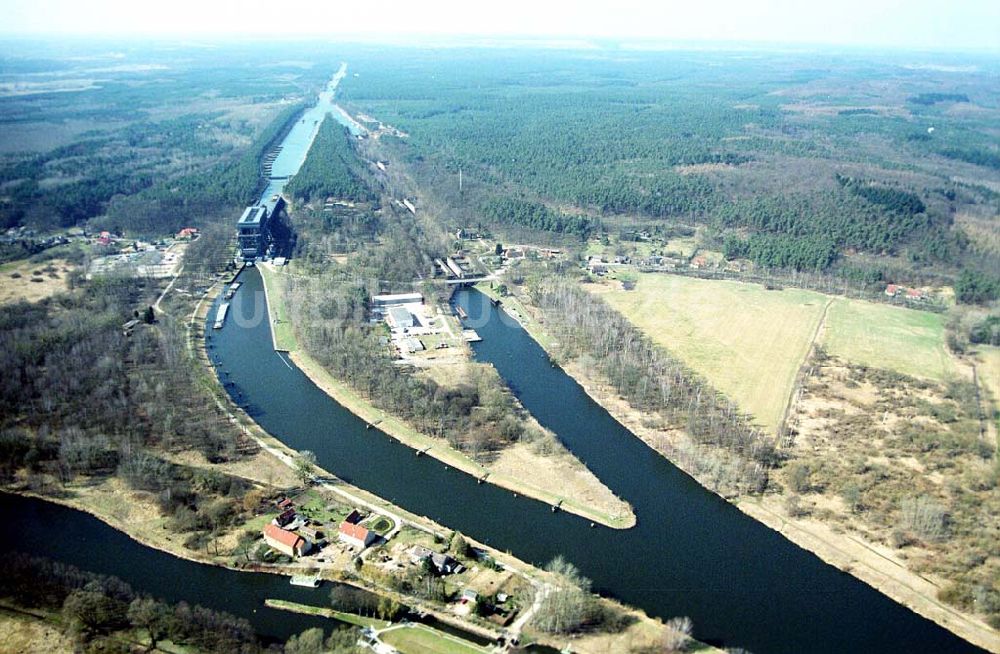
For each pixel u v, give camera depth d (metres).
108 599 167.62
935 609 182.75
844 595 188.25
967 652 171.62
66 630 161.38
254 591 180.75
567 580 182.00
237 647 158.25
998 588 186.00
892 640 174.75
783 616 181.00
